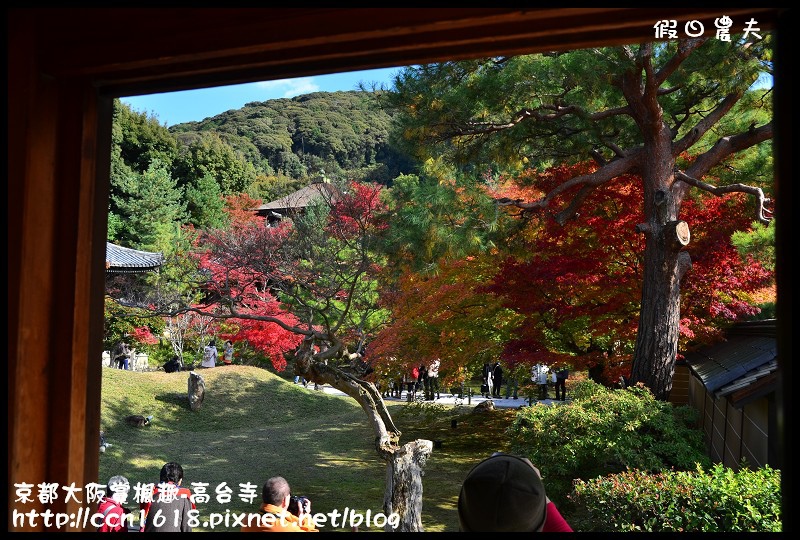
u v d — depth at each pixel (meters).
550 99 8.95
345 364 8.29
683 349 9.88
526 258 9.98
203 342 20.94
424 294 11.34
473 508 1.17
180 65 1.30
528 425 8.11
